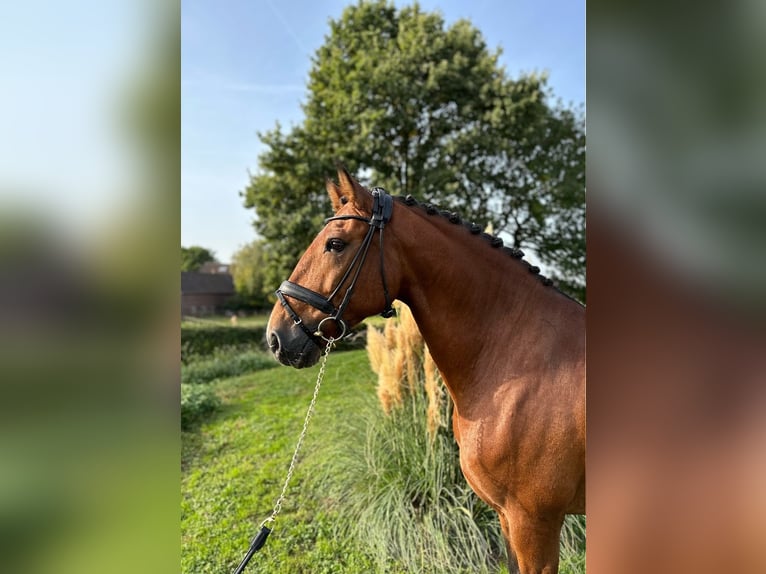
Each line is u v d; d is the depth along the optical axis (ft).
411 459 8.98
